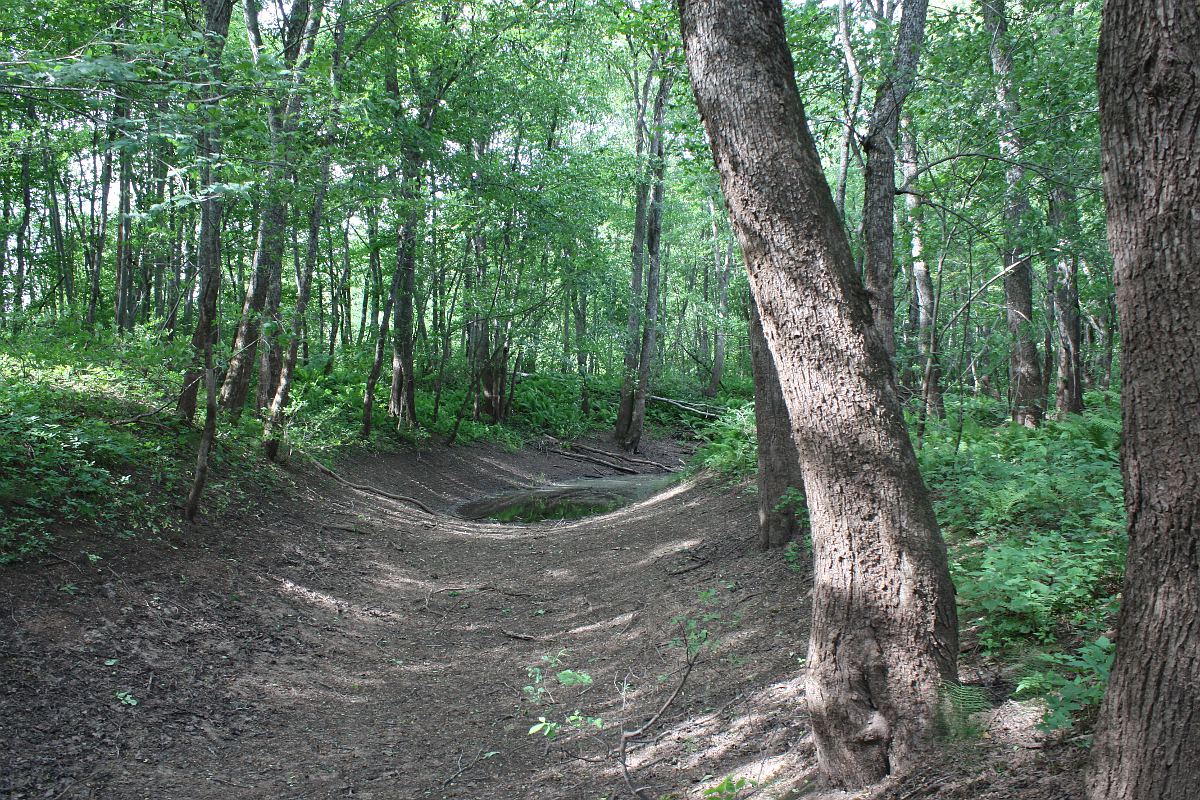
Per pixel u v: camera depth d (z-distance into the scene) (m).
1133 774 2.56
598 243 23.41
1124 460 2.65
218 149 8.97
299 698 6.33
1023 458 8.52
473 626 8.70
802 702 5.06
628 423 27.62
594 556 11.02
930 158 12.16
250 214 12.12
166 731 5.24
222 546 8.70
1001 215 11.04
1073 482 6.86
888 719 3.65
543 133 22.89
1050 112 9.11
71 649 5.66
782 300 3.89
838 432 3.78
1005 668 4.45
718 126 3.99
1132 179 2.54
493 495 18.66
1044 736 3.51
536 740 5.74
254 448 12.22
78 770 4.54
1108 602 4.62
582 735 5.70
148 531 7.92
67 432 8.09
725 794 4.05
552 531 13.63
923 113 10.09
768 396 8.60
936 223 11.41
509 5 17.20
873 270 9.59
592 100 24.86
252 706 5.97
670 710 5.80
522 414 27.20
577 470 23.64
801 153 3.88
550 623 8.65
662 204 27.09
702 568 9.01
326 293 31.84
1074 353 15.58
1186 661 2.46
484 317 20.33
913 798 3.37
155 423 10.38
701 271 45.12
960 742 3.55
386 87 16.98
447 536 13.05
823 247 3.82
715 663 6.41
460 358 25.02
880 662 3.68
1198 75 2.39
